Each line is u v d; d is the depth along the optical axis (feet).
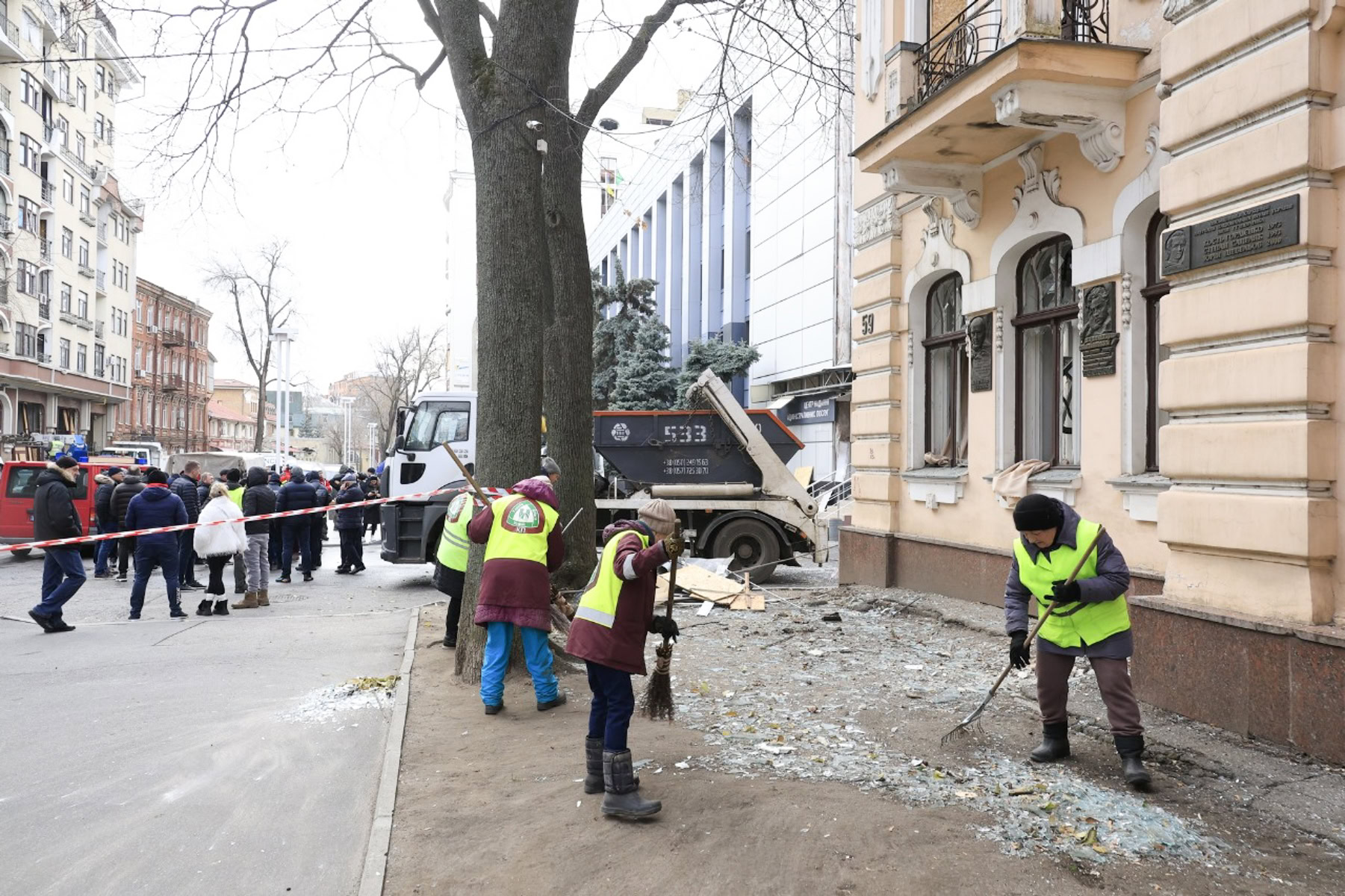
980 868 11.64
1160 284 23.82
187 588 43.65
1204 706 17.79
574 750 16.84
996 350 30.27
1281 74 16.79
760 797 13.99
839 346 73.46
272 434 332.80
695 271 112.57
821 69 34.63
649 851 12.33
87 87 147.84
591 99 31.14
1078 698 19.63
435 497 44.01
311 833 13.61
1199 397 18.63
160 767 16.51
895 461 36.37
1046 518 14.56
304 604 38.81
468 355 194.08
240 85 28.55
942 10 33.24
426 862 12.27
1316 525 16.21
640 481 47.32
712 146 98.89
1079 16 25.98
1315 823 13.10
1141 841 12.40
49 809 14.57
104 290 156.56
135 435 179.73
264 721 19.33
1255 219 17.29
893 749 16.51
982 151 29.07
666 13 31.32
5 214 120.57
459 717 19.30
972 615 28.91
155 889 11.86
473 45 23.13
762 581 45.24
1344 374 16.29
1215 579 18.22
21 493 58.34
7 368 120.26
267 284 119.14
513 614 19.13
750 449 46.37
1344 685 15.26
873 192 37.29
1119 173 24.54
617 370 92.43
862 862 11.84
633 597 13.96
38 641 28.48
